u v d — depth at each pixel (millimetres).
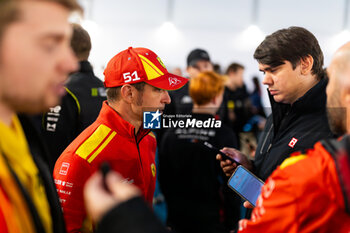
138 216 489
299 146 1167
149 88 1151
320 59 1230
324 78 1205
